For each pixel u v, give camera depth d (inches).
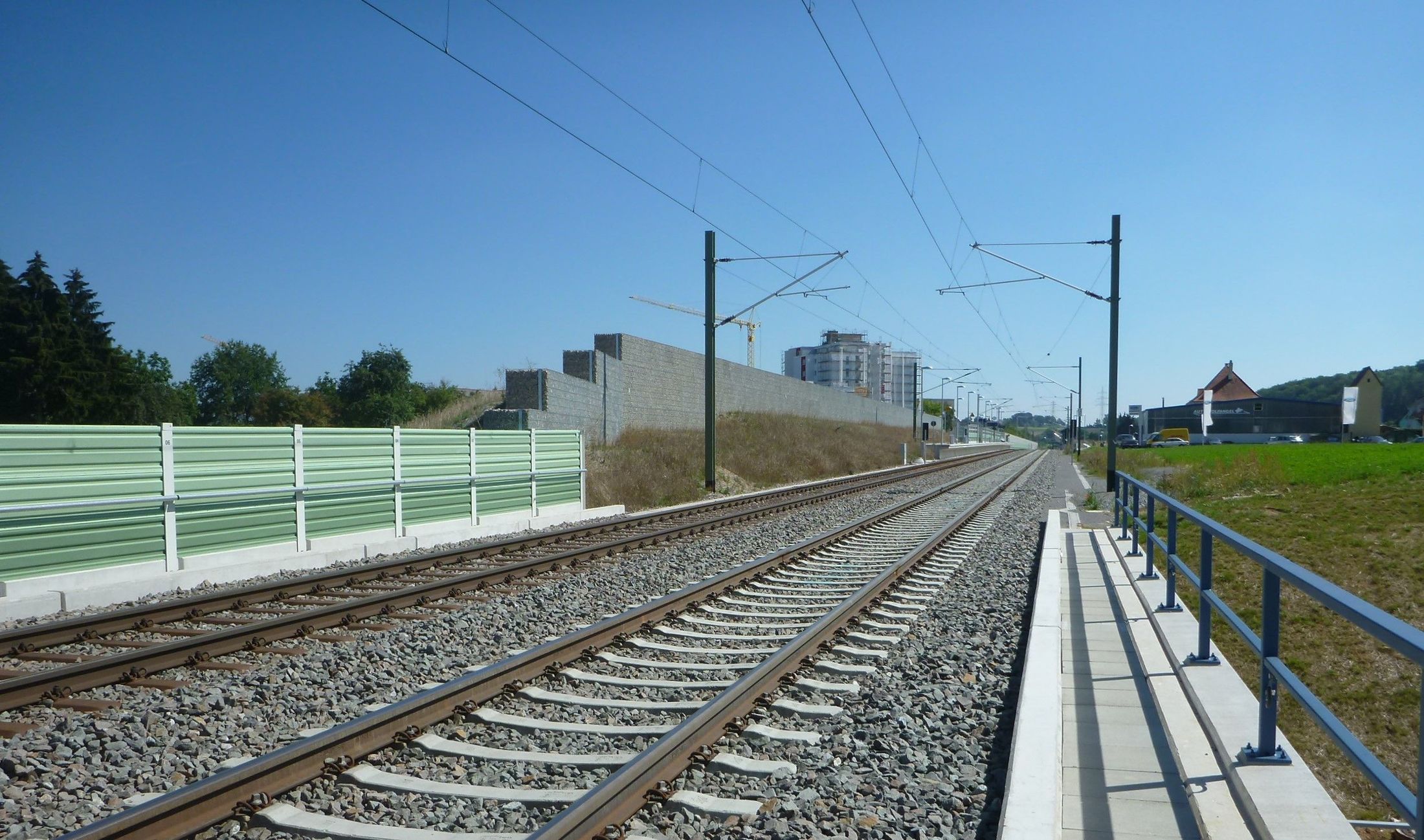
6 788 196.9
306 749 196.4
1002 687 277.1
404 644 329.4
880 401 3629.4
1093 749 217.6
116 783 202.5
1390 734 390.6
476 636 346.0
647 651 322.3
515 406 1104.8
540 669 283.4
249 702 261.9
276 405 2434.8
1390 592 563.8
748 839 173.8
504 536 689.6
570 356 1311.5
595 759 209.6
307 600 421.1
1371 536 672.4
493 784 199.9
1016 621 373.7
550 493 812.6
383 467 621.9
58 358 1904.5
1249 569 594.2
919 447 2994.6
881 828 177.6
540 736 231.0
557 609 395.2
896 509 884.0
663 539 639.8
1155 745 219.8
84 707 252.8
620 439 1368.1
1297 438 4370.1
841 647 324.2
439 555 522.6
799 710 253.3
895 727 239.1
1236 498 973.2
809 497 1053.8
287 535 546.6
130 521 453.4
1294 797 164.2
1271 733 181.8
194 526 490.6
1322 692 426.9
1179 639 295.9
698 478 1207.6
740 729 232.8
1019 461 2935.5
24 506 401.7
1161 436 4517.7
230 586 471.2
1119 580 453.1
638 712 251.3
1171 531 346.0
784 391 2418.8
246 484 520.7
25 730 233.1
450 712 240.1
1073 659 302.4
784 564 527.2
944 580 476.7
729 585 441.1
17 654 317.4
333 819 178.4
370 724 213.9
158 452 470.9
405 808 186.7
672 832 176.9
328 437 579.2
